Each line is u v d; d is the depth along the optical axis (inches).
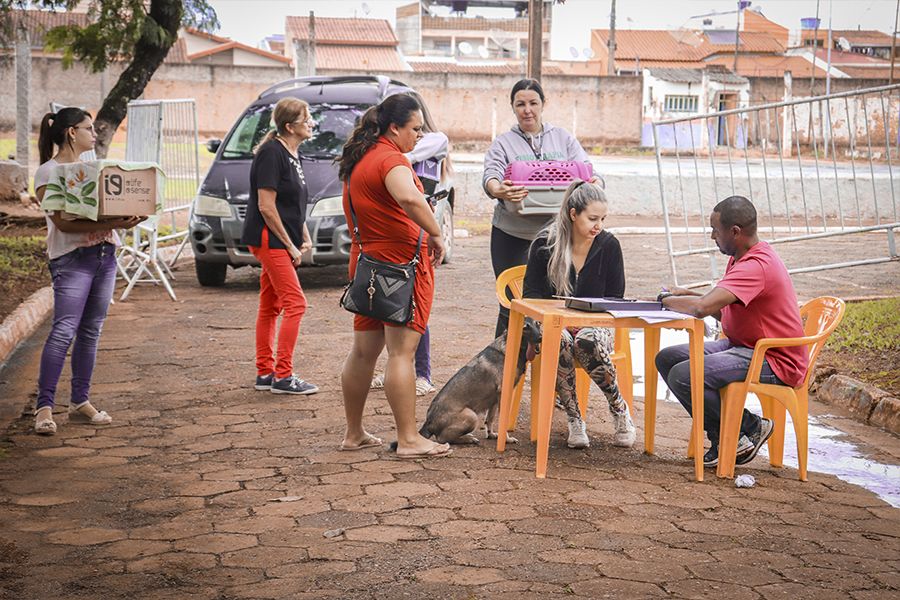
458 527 170.7
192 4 644.7
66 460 209.5
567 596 143.4
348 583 148.1
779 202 794.2
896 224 337.7
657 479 199.8
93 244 230.8
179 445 221.0
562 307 205.8
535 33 975.6
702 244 612.1
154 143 461.1
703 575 151.6
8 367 295.3
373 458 211.5
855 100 349.1
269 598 143.3
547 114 1664.6
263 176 258.1
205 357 308.5
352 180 201.5
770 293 201.6
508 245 255.6
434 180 263.3
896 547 165.5
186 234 496.1
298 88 485.1
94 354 238.2
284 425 237.1
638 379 294.7
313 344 327.0
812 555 160.7
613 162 1255.5
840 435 240.5
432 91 1612.9
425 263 203.9
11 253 472.4
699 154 1612.9
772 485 198.7
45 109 1466.5
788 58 2568.9
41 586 147.6
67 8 617.3
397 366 207.8
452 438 219.5
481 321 366.0
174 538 166.7
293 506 181.8
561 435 232.5
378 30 2613.2
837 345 308.7
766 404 215.5
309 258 416.5
